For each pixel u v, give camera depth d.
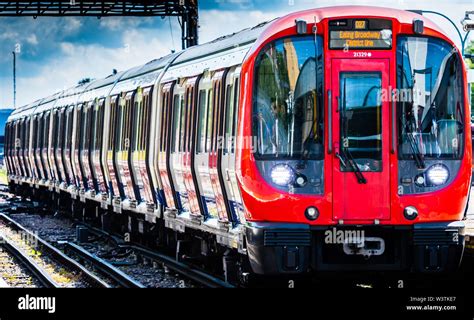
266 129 12.34
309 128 12.28
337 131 12.27
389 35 12.31
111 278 16.39
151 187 18.20
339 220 12.24
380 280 13.09
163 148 17.12
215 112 14.03
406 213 12.28
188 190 15.75
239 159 12.45
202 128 14.85
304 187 12.27
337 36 12.30
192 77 15.58
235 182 12.85
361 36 12.31
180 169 15.98
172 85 16.80
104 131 22.36
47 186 31.59
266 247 12.16
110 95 22.11
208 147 14.38
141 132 18.88
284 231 12.16
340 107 12.28
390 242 12.48
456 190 12.42
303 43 12.33
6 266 18.50
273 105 12.33
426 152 12.36
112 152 21.36
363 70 12.30
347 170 12.27
